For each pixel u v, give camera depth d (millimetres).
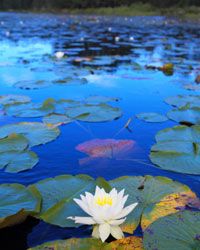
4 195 1389
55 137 2105
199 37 9617
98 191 1162
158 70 4613
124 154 1885
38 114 2549
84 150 1933
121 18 19062
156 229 1129
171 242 1068
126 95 3242
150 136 2162
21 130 2184
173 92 3387
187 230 1123
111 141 2045
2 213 1262
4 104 2779
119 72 4414
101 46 7445
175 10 21125
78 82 3688
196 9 20375
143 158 1839
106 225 1106
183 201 1357
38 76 4035
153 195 1397
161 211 1290
